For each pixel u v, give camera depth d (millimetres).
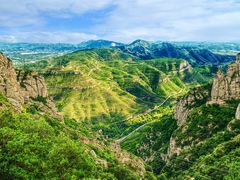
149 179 166750
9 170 76188
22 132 92938
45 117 157250
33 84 188625
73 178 79125
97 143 176125
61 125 163125
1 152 80312
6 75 159750
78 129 191625
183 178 168625
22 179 75812
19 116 113625
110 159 155375
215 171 152250
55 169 83062
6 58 169125
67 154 88438
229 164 151375
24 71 191625
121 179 131750
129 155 191750
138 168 171625
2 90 148250
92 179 80562
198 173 159500
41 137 101875
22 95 171625
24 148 82875
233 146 172625
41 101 187125
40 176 79062
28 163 78875
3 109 109438
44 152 87625
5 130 87062
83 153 94312
